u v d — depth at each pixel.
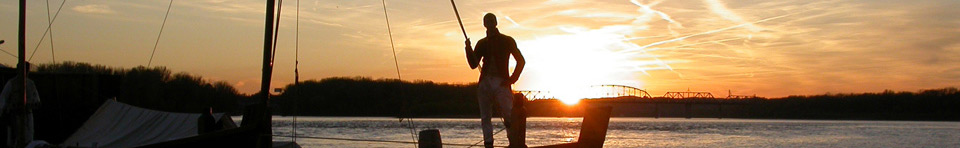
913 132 130.50
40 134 25.52
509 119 11.56
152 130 23.11
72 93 26.23
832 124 197.25
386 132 103.88
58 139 25.77
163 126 23.25
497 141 48.06
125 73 77.81
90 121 23.75
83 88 26.42
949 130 143.38
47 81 25.89
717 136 105.62
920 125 189.25
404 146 58.41
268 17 15.78
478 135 92.44
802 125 182.12
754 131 129.88
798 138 102.62
